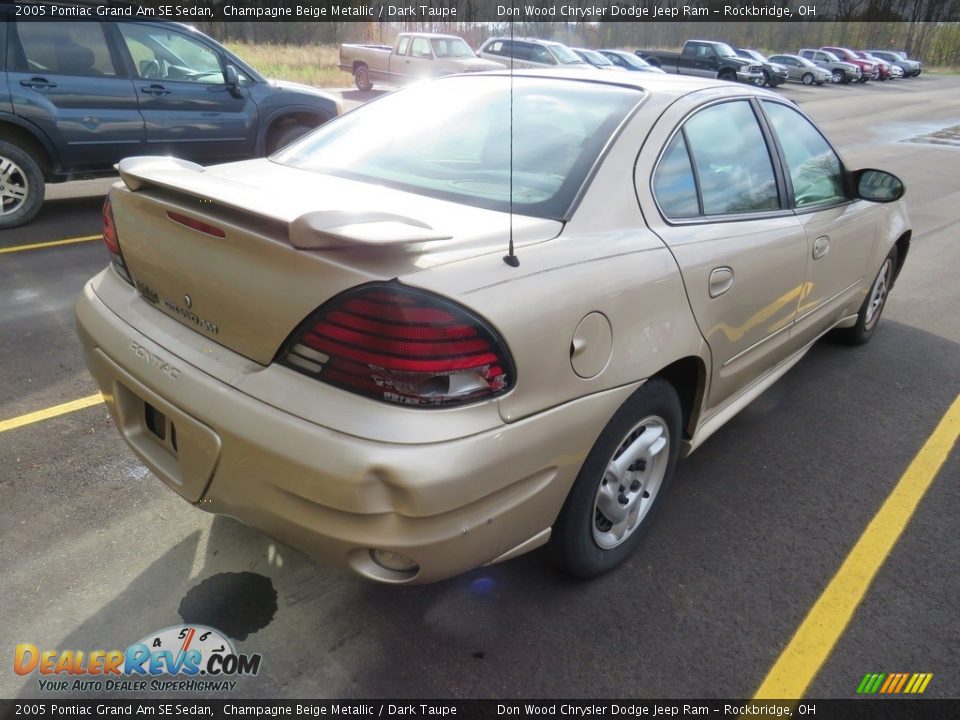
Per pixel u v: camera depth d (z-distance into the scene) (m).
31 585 2.40
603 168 2.39
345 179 2.54
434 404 1.77
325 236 1.70
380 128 2.84
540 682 2.16
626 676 2.20
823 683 2.21
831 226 3.51
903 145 14.62
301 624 2.31
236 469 1.92
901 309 5.54
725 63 27.23
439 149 2.64
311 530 1.84
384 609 2.38
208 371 2.00
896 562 2.74
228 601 2.38
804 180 3.45
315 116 8.28
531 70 3.14
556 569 2.49
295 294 1.83
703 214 2.70
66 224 6.82
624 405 2.25
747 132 3.07
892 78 42.06
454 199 2.33
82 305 2.50
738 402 3.15
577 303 2.02
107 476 2.99
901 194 3.70
